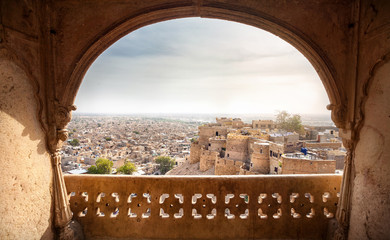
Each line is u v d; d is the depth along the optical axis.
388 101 3.22
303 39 4.17
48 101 3.92
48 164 3.93
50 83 3.93
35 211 3.59
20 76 3.38
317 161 18.62
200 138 50.00
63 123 4.00
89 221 4.35
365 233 3.58
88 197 4.35
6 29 3.15
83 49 4.09
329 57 4.15
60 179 4.12
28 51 3.55
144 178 4.33
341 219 4.07
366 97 3.67
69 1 4.02
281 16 4.19
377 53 3.43
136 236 4.32
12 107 3.22
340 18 4.11
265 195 4.40
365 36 3.70
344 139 4.12
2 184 3.05
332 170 18.58
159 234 4.32
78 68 4.06
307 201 4.42
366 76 3.66
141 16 4.16
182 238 4.31
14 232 3.22
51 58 3.94
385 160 3.25
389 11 3.22
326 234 4.40
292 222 4.39
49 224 3.88
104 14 4.12
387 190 3.20
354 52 3.91
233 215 4.36
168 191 4.32
